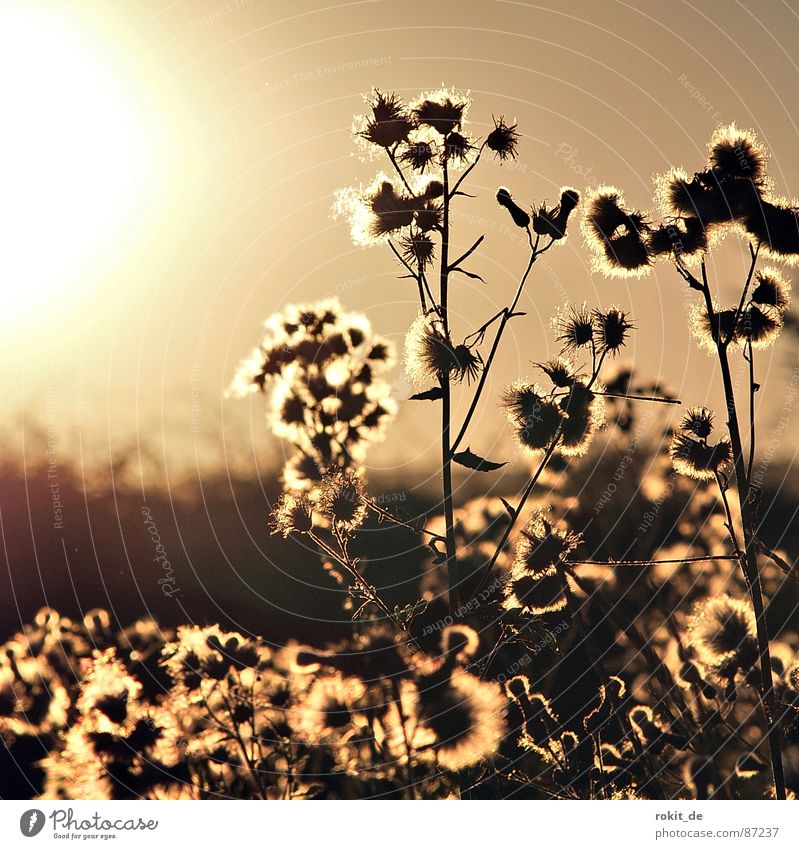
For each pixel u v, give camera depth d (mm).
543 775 3271
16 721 3471
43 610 4062
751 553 3068
